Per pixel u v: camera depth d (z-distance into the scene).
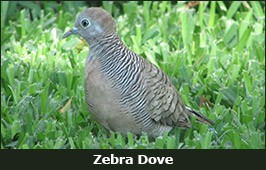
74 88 8.48
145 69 6.71
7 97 8.23
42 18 10.88
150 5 12.54
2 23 10.85
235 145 7.15
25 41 10.19
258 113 8.01
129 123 6.75
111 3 11.60
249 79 8.60
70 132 7.32
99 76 6.57
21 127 7.39
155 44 10.30
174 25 10.96
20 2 11.53
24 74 8.88
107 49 6.57
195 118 7.43
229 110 8.30
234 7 11.54
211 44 9.98
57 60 9.12
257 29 10.78
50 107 7.82
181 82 8.85
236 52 9.78
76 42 9.88
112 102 6.58
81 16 6.64
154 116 6.78
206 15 11.47
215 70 9.18
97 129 7.73
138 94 6.59
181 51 9.67
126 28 10.72
